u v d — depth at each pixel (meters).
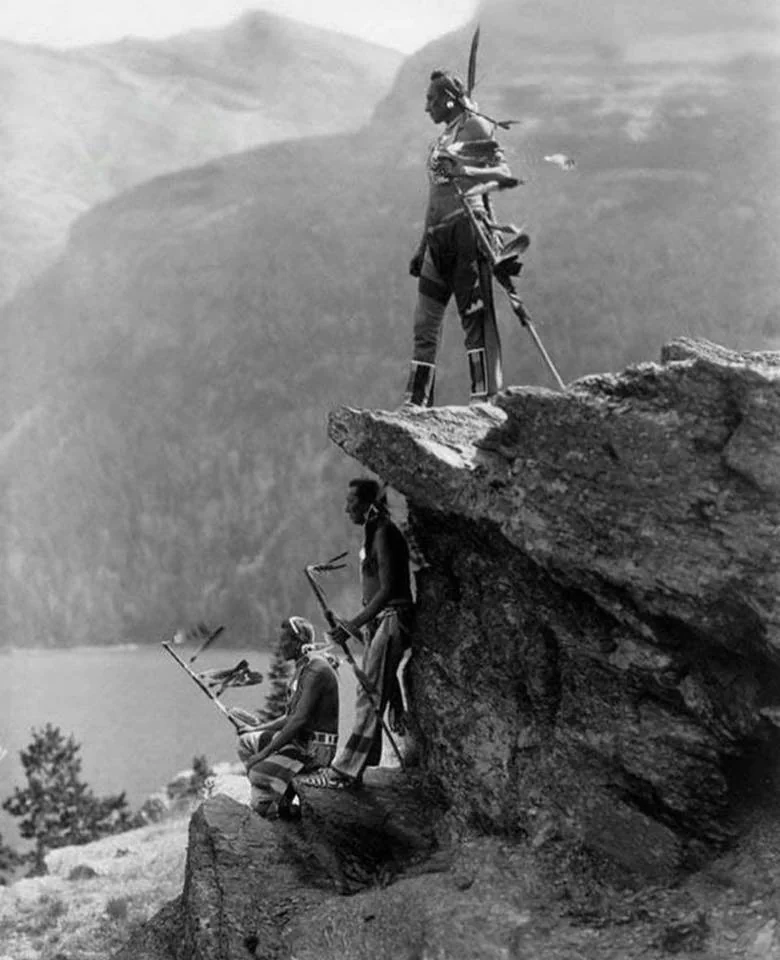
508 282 8.79
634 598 6.82
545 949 6.58
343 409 8.48
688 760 6.79
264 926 7.55
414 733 8.74
